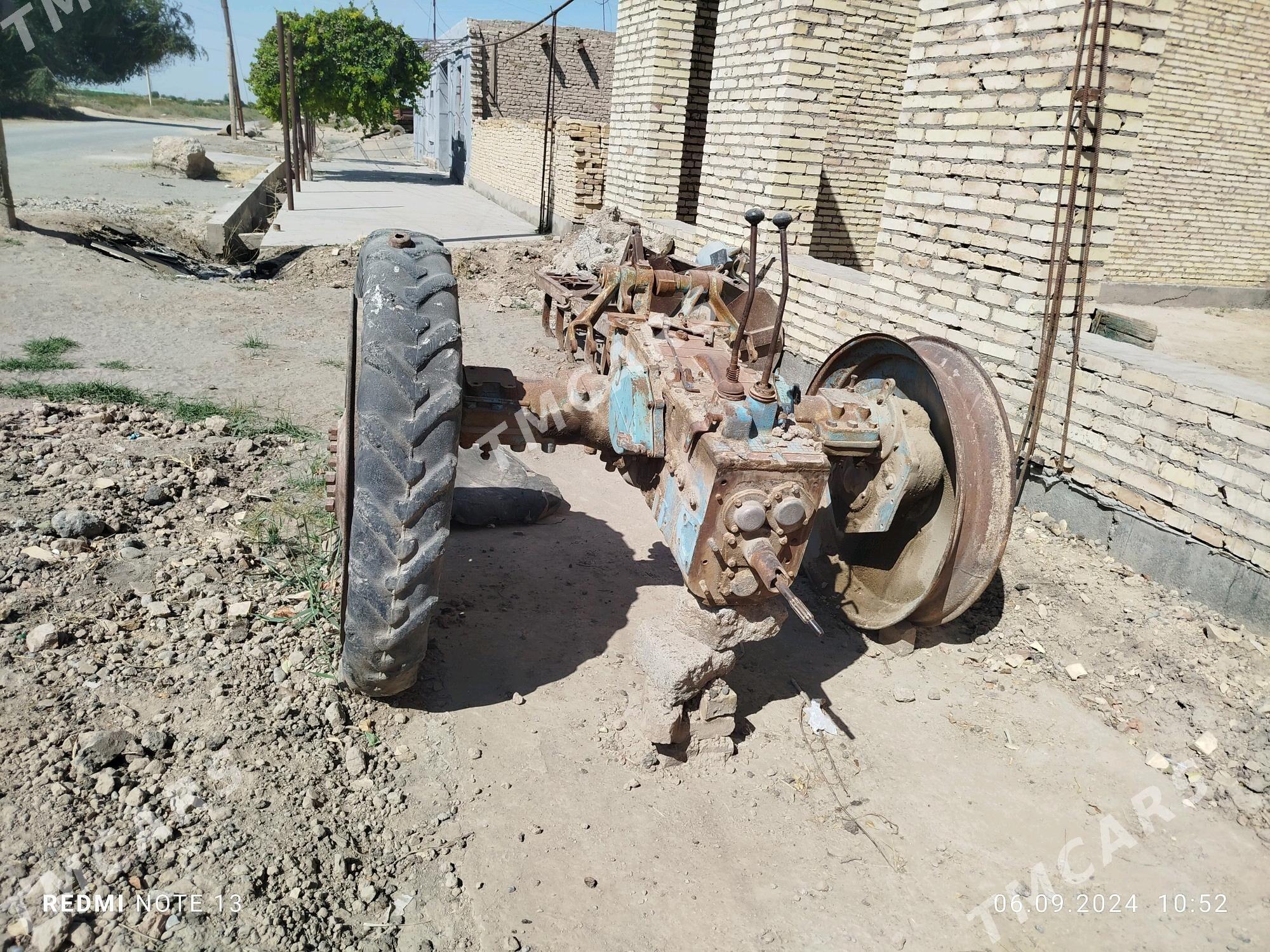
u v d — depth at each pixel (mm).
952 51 5391
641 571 4418
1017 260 5062
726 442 2779
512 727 3145
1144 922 2666
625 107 10820
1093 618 4148
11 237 9422
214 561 3775
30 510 3949
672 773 3066
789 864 2746
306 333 7863
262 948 2168
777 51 7527
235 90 34156
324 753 2830
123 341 7020
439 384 2619
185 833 2434
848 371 4332
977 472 3490
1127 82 4676
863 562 4168
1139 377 4465
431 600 2715
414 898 2426
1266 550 3938
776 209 7762
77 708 2785
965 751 3354
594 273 8258
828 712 3516
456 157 27375
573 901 2498
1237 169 14797
